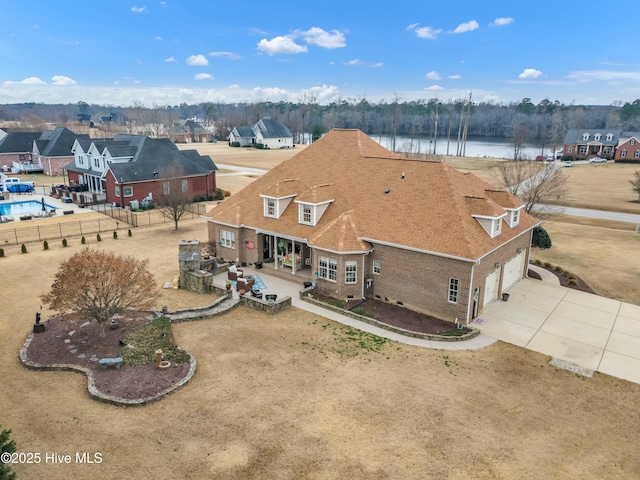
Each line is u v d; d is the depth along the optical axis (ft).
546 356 66.03
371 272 85.81
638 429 50.11
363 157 103.45
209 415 50.98
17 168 249.75
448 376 60.18
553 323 76.84
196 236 131.13
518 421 51.03
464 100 560.61
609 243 127.95
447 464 44.16
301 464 43.80
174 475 42.11
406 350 67.10
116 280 65.62
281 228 96.94
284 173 112.06
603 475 43.27
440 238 77.00
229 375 59.47
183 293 88.79
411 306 81.30
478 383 58.65
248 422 49.85
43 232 132.67
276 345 68.03
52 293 65.51
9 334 70.13
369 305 83.05
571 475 43.16
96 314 65.72
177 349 65.26
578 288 93.20
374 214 88.38
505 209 87.56
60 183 222.69
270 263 104.88
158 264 105.50
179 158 186.70
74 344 66.33
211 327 74.13
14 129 466.70
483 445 46.93
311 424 49.70
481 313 80.53
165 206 151.12
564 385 58.54
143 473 42.29
